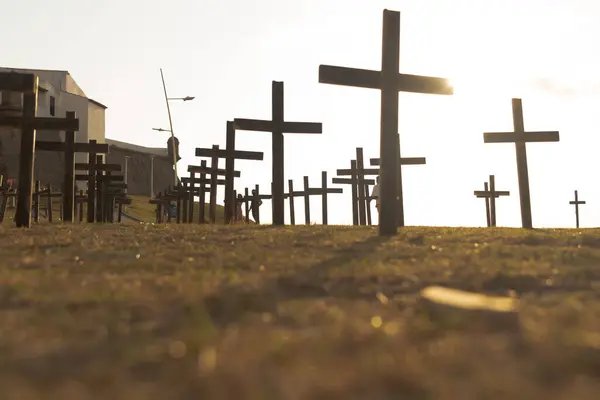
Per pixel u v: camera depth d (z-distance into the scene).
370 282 5.44
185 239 9.94
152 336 3.36
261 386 2.36
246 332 3.40
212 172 27.39
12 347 3.11
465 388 2.34
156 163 102.88
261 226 14.52
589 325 3.57
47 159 75.38
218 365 2.68
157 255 7.61
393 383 2.42
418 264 6.66
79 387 2.38
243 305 4.29
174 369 2.65
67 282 5.24
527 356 2.87
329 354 2.90
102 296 4.55
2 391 2.33
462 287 5.23
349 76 11.86
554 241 9.86
